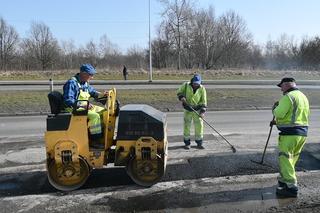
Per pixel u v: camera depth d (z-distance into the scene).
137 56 69.25
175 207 5.46
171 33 69.19
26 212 5.39
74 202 5.71
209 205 5.51
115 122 6.41
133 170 6.25
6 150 8.84
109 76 39.22
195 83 8.55
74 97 6.10
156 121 6.12
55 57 72.06
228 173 6.89
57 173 6.15
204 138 9.88
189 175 6.80
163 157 6.20
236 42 70.50
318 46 61.50
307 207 5.39
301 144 5.84
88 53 69.19
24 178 6.83
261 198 5.74
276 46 68.25
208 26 69.75
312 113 15.32
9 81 34.16
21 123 12.98
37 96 20.16
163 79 36.44
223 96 20.62
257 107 17.17
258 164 7.38
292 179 5.75
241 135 10.33
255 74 41.75
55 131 6.01
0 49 71.38
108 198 5.83
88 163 6.15
